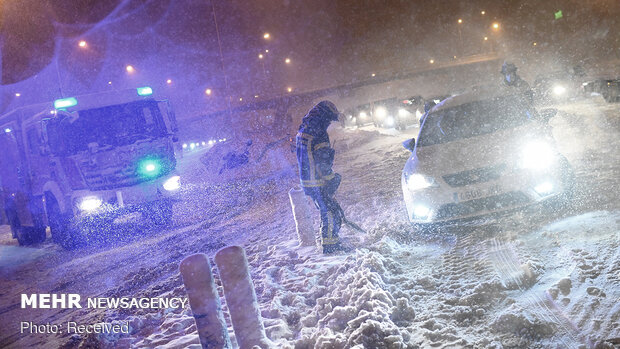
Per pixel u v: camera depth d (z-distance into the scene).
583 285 4.20
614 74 25.11
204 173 21.28
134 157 11.61
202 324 3.96
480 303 4.33
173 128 12.30
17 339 6.70
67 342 5.63
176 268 8.24
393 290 4.95
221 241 9.62
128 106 11.91
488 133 6.95
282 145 22.69
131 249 11.27
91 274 9.73
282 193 14.52
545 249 5.25
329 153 6.78
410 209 6.64
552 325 3.68
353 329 4.05
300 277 6.00
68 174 11.91
